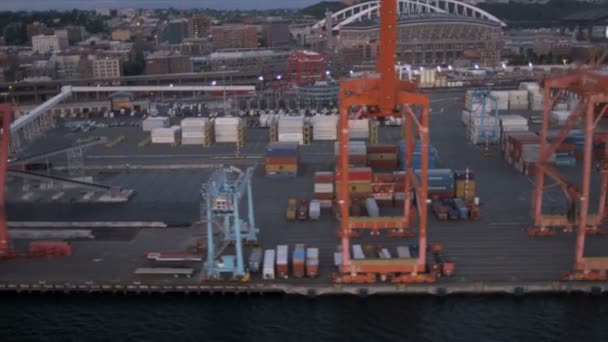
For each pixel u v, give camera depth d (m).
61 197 124.75
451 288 82.19
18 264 92.19
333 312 80.31
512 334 74.88
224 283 84.56
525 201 115.69
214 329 77.56
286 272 85.75
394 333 75.69
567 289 81.81
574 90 92.25
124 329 78.06
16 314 81.75
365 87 83.56
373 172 130.00
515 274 85.06
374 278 83.81
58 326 79.00
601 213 98.75
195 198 123.00
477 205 112.56
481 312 79.25
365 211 110.69
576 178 129.12
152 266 90.12
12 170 123.50
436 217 108.19
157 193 127.25
